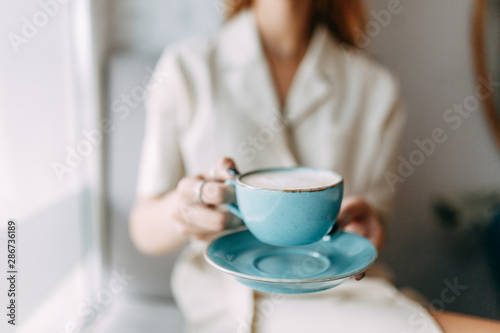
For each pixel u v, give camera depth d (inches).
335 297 29.4
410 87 51.4
